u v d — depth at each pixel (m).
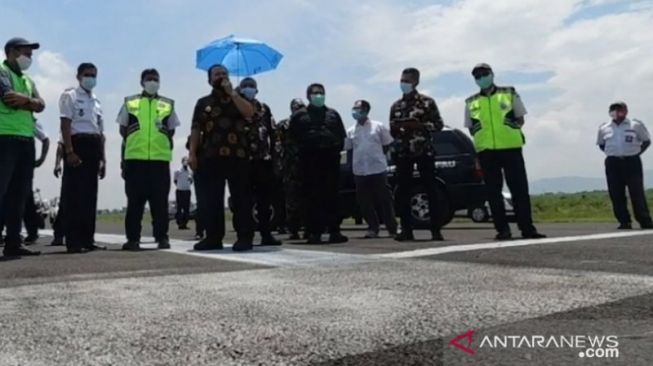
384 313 2.57
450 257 4.65
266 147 6.64
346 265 4.29
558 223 12.95
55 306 2.83
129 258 5.19
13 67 5.80
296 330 2.30
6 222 5.78
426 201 10.20
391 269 4.00
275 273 3.91
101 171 6.88
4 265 4.68
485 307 2.64
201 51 7.91
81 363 1.93
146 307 2.78
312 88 7.09
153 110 6.79
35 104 5.76
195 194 6.21
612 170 9.38
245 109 5.87
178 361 1.93
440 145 10.40
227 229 13.15
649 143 9.34
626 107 9.27
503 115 7.01
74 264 4.68
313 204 7.07
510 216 12.11
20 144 5.70
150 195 6.74
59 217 8.08
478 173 10.12
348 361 1.91
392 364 1.88
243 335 2.24
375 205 8.72
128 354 2.02
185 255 5.41
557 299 2.79
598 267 3.89
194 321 2.47
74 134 6.46
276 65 8.19
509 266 4.01
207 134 5.89
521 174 7.00
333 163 7.12
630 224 9.44
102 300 2.97
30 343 2.17
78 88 6.59
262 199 6.69
